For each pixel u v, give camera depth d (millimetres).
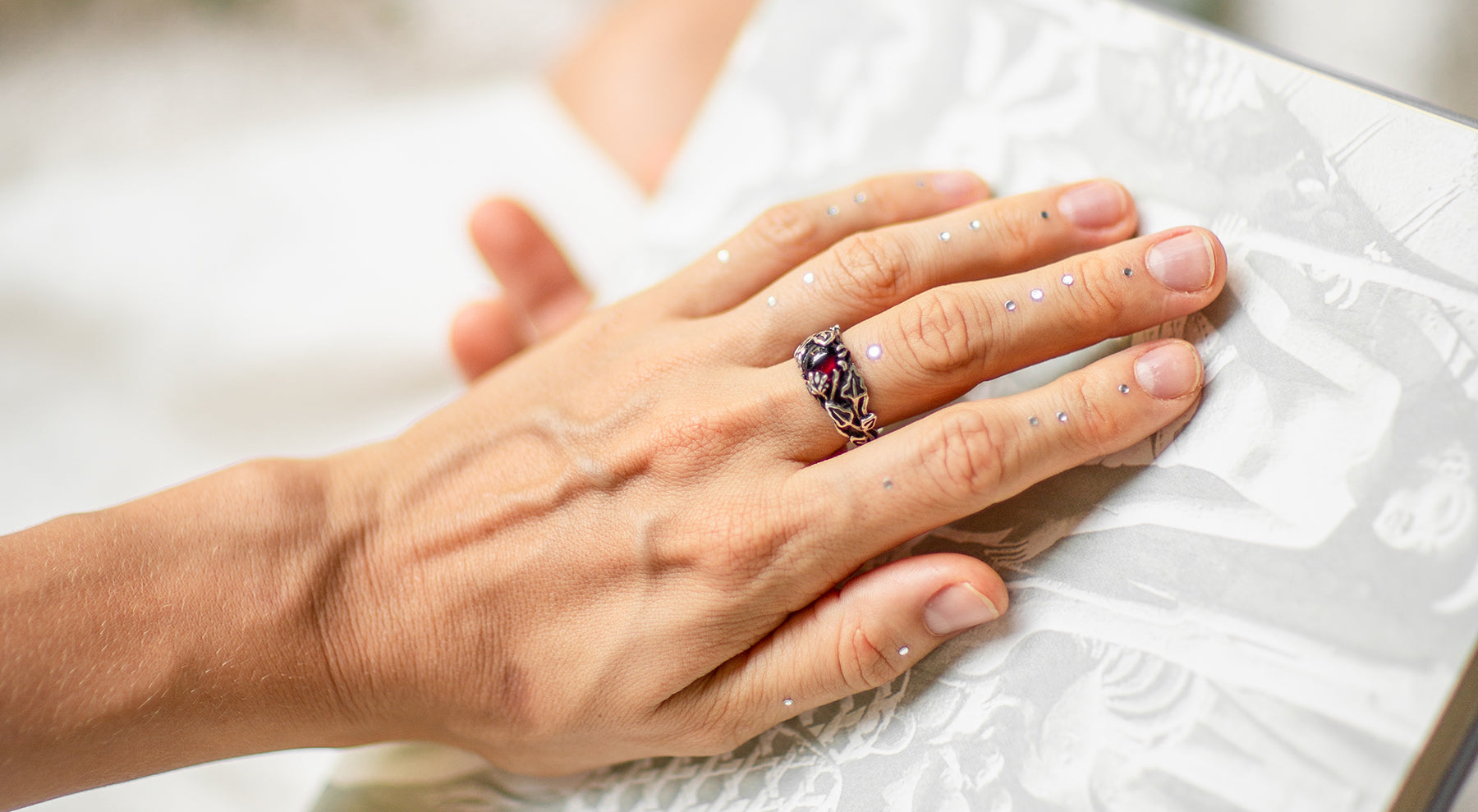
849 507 414
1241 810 380
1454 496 381
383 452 460
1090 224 429
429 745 458
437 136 656
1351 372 394
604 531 434
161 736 429
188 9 740
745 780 425
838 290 436
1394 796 372
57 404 593
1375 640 379
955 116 464
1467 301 389
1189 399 402
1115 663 397
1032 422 406
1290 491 392
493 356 537
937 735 408
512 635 435
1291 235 408
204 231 629
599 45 652
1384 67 652
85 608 429
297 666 435
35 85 715
